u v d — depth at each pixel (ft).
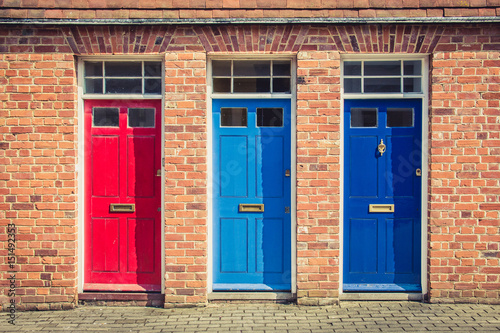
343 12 15.28
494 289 15.48
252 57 15.88
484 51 15.31
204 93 15.48
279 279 16.21
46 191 15.57
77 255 15.89
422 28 15.29
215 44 15.42
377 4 15.25
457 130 15.43
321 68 15.42
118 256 16.28
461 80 15.38
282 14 15.29
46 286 15.56
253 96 16.06
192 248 15.52
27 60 15.48
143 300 15.83
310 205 15.51
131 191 16.26
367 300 15.87
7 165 15.55
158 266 16.22
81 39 15.44
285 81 16.12
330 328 13.57
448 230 15.51
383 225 16.20
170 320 14.35
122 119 16.22
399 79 16.10
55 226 15.57
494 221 15.43
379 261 16.21
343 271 16.25
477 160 15.42
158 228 16.24
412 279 16.24
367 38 15.33
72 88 15.56
